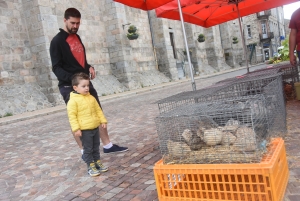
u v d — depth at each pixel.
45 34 15.16
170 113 2.85
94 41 20.11
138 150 4.62
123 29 21.11
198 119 2.61
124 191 3.09
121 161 4.17
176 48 29.75
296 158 3.19
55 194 3.29
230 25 42.97
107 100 15.44
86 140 3.70
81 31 19.20
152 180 3.27
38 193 3.39
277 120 3.75
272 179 2.10
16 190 3.59
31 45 15.59
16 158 5.25
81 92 3.63
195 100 4.09
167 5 6.40
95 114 3.80
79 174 3.87
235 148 2.36
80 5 19.27
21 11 15.44
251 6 9.33
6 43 14.51
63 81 4.15
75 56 4.19
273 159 2.23
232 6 9.38
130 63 21.34
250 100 2.73
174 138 2.66
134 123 7.24
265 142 2.50
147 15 26.38
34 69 15.70
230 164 2.24
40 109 14.32
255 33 49.94
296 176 2.74
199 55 34.50
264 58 50.53
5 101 13.44
